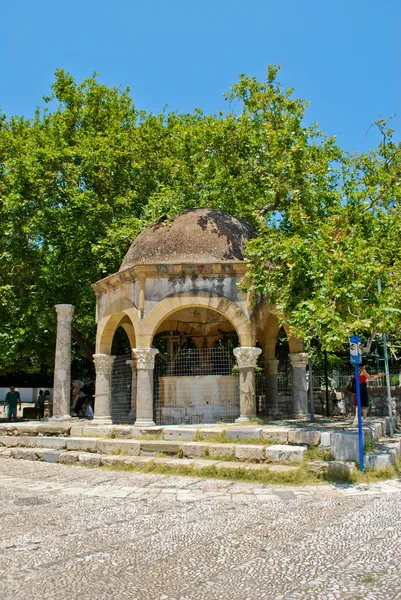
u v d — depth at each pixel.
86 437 14.48
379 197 16.41
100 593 5.12
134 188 24.23
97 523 7.69
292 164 16.56
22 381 39.66
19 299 22.38
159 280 14.97
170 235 16.06
